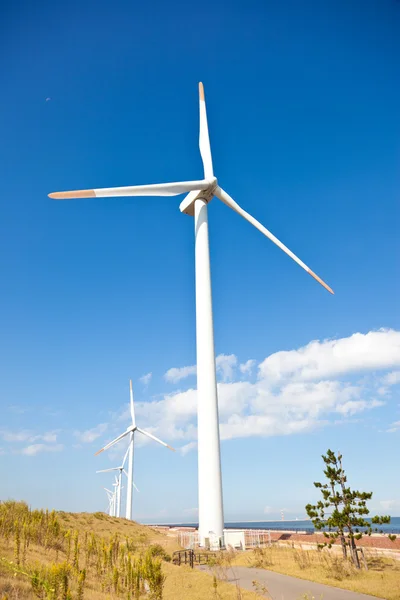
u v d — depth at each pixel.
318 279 39.03
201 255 34.34
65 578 13.38
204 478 28.03
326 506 30.27
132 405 84.00
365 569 26.36
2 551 17.86
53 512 26.91
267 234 38.69
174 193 35.69
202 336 31.56
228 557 30.28
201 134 41.03
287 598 18.69
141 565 18.28
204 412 29.47
